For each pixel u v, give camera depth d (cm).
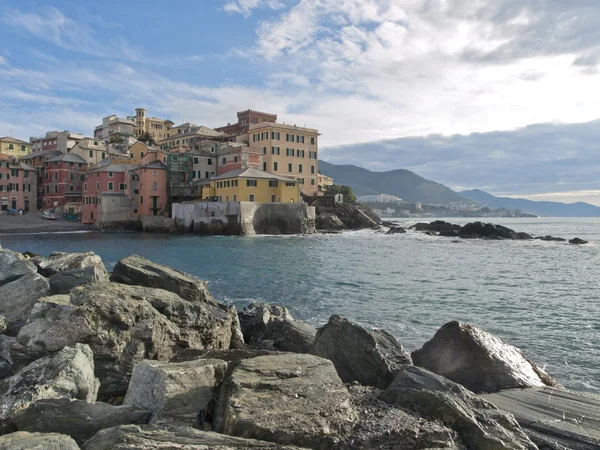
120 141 11862
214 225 7831
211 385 739
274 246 5784
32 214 9469
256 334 1588
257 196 8281
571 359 1522
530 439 685
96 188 9012
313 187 10669
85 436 640
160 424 612
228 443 552
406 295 2667
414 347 1650
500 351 1133
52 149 11656
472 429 658
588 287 3019
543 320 2084
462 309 2306
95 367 940
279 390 698
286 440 586
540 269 3953
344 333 1085
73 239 6762
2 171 9606
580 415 788
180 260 4222
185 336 1159
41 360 854
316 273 3500
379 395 776
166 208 9175
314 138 10669
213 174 9894
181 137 11944
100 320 996
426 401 710
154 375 734
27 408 667
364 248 5775
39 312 1063
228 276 3300
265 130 10006
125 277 1441
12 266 1656
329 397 693
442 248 5972
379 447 593
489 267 4062
